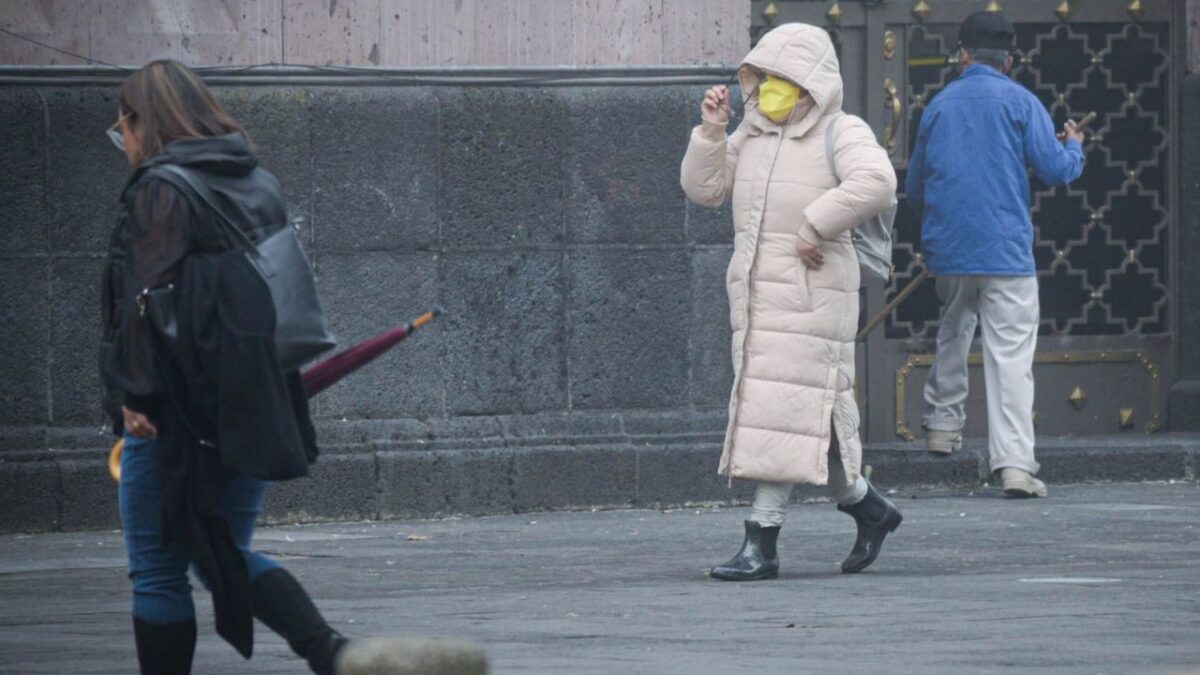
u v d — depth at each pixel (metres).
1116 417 45.38
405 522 37.59
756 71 29.44
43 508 36.03
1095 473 43.00
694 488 39.50
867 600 25.86
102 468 36.28
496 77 38.59
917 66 44.59
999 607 24.86
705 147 29.50
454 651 14.24
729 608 25.23
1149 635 22.11
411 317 38.22
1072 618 23.67
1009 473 40.03
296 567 30.86
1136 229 45.56
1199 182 45.28
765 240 28.89
